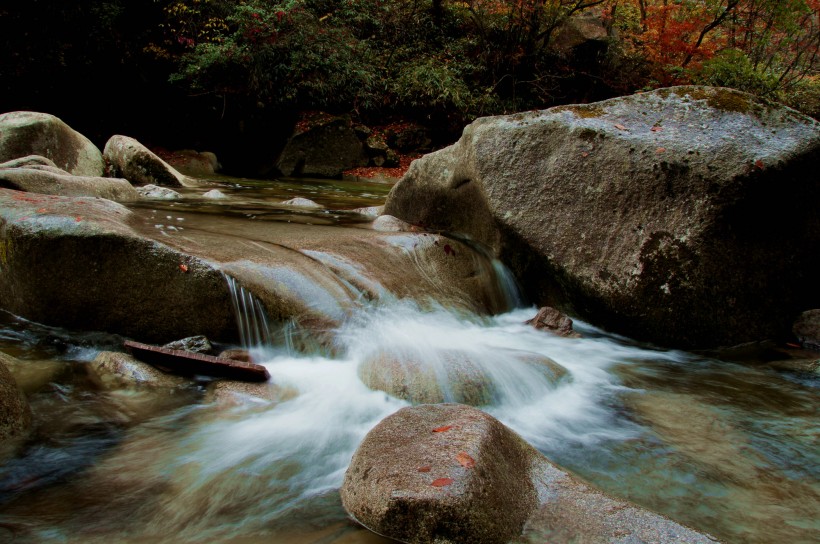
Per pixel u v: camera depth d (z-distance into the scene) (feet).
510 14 53.57
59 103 45.83
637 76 58.18
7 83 42.14
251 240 13.94
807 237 13.56
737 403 10.26
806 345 13.50
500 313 15.44
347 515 6.36
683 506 6.97
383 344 11.27
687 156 13.14
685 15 53.11
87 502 6.61
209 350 10.68
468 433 6.78
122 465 7.43
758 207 12.87
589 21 58.49
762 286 13.55
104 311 11.28
